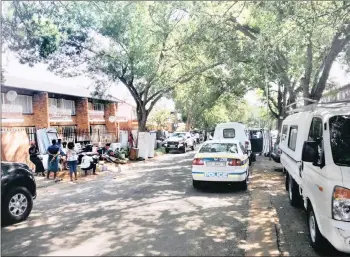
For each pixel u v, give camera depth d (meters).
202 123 64.38
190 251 5.21
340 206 4.47
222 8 13.76
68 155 13.05
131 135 22.98
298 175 7.07
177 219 7.03
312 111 6.98
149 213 7.56
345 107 5.93
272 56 12.18
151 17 19.12
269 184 11.00
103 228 6.46
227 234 6.03
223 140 11.19
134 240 5.73
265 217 7.05
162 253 5.14
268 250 5.23
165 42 22.66
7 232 6.33
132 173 14.95
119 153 20.11
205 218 7.09
